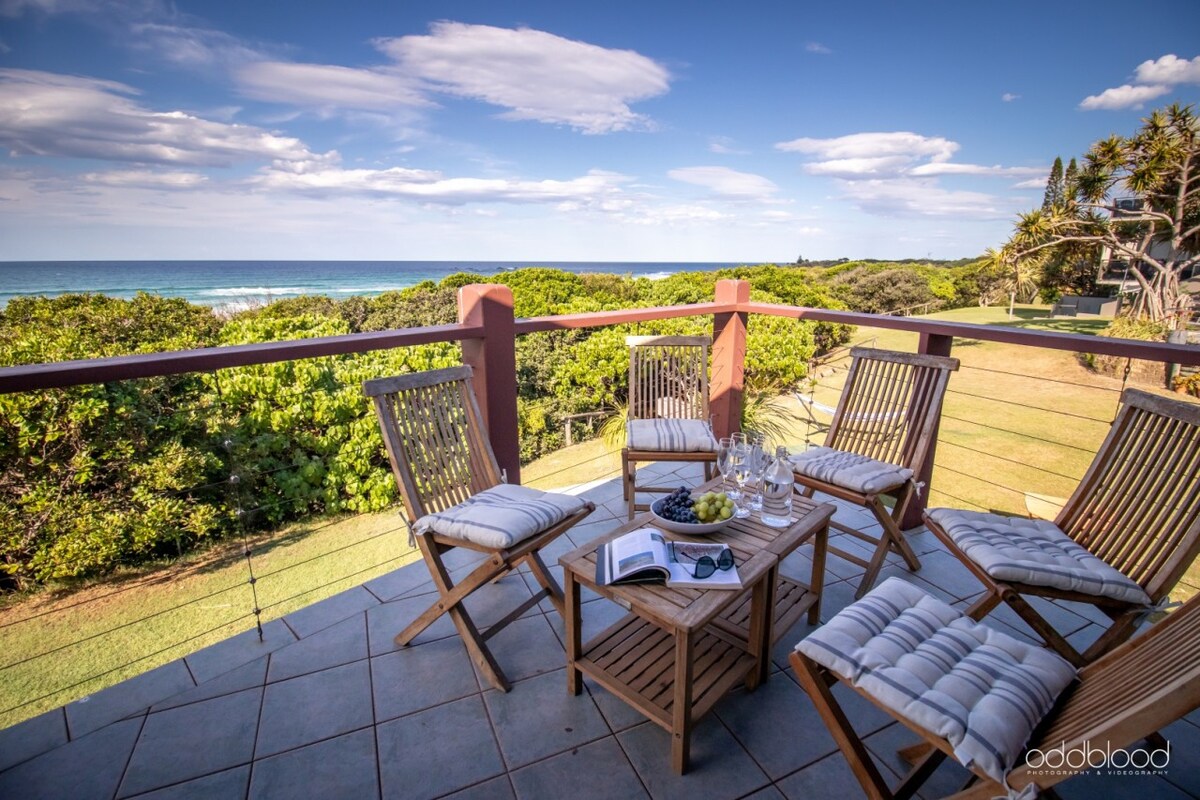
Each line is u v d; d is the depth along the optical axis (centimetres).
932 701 124
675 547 182
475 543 193
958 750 117
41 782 162
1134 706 103
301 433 621
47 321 726
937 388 265
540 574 228
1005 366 1131
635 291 1551
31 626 467
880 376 286
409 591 250
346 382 643
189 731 179
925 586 252
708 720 182
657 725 180
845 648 139
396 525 636
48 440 486
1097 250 1758
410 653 213
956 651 140
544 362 768
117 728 180
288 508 622
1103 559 193
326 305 1253
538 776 162
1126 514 193
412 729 179
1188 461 182
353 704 189
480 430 248
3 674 414
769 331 756
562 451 765
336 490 636
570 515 211
